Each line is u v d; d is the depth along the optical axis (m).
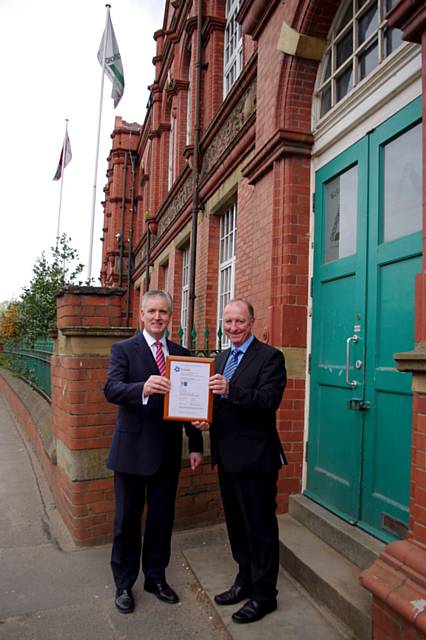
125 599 3.03
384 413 3.19
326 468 3.85
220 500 4.44
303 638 2.69
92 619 2.94
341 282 3.79
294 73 4.28
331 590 2.91
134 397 2.86
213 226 7.96
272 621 2.85
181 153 10.85
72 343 4.05
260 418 2.90
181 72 10.90
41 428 6.51
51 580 3.41
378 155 3.40
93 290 4.17
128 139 20.59
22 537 4.16
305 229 4.30
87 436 4.04
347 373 3.54
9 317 14.00
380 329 3.28
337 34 4.16
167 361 2.81
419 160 3.02
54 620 2.93
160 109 13.44
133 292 18.56
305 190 4.32
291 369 4.19
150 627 2.87
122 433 3.09
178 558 3.76
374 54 3.61
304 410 4.21
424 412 2.30
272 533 2.91
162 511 3.17
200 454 3.34
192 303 8.12
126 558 3.11
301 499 4.03
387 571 2.37
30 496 5.27
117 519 3.11
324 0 4.00
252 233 5.70
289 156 4.30
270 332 4.32
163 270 12.99
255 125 5.53
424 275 2.38
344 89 4.00
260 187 4.82
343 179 3.90
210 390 2.79
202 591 3.24
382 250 3.27
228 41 8.16
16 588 3.30
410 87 3.10
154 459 3.04
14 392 11.18
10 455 7.25
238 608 2.98
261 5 4.69
